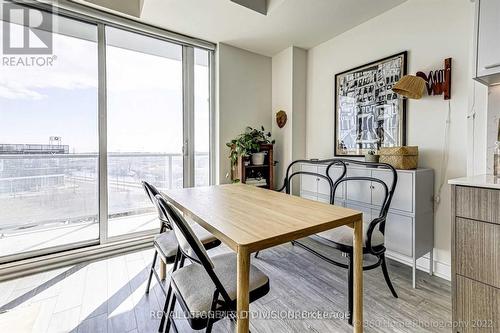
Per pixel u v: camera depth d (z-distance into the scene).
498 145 1.52
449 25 1.94
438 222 2.01
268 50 3.32
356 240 1.27
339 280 1.97
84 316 1.56
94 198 2.54
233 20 2.53
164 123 2.94
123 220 2.79
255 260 2.32
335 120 2.91
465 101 1.85
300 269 2.15
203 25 2.63
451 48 1.93
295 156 3.26
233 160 3.09
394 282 1.91
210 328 0.97
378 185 2.10
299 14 2.43
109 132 2.58
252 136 3.12
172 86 2.97
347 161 2.33
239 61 3.25
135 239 2.63
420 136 2.13
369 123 2.53
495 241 1.18
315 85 3.19
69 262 2.26
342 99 2.82
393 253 2.14
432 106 2.05
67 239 2.44
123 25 2.50
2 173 2.16
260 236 0.97
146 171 2.87
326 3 2.25
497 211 1.17
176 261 1.45
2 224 2.18
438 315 1.52
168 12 2.38
